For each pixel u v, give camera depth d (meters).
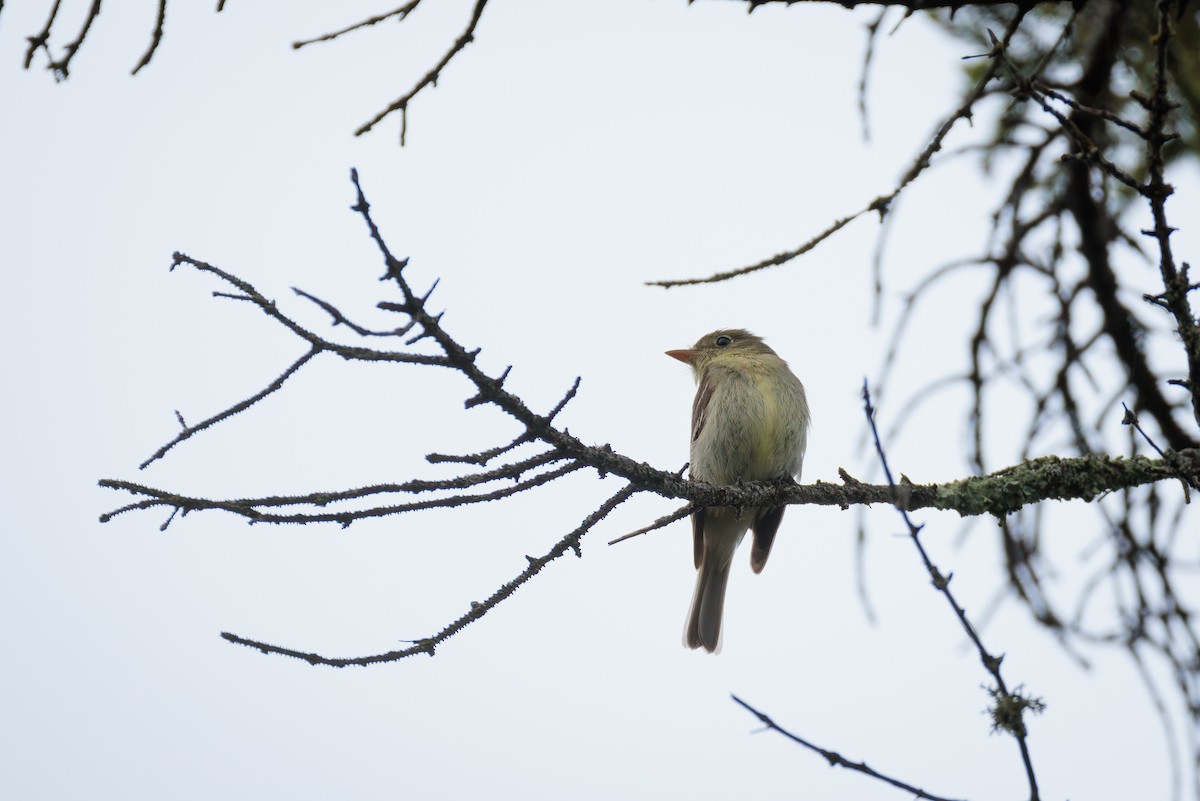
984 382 9.82
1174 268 6.85
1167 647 9.30
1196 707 9.11
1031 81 6.70
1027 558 9.50
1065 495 8.56
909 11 7.52
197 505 5.95
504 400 6.11
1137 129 6.51
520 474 6.48
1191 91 8.36
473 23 6.76
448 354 5.78
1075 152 9.04
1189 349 6.91
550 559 6.81
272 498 6.04
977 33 9.45
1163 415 9.77
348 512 6.10
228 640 6.15
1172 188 6.55
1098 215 9.58
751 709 5.95
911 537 5.79
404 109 6.82
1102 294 9.77
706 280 7.18
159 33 6.96
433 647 6.40
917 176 7.18
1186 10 8.31
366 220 5.31
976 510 8.61
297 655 6.19
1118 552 9.58
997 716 5.77
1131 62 8.67
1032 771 5.71
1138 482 8.50
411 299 5.59
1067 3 8.84
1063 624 9.44
